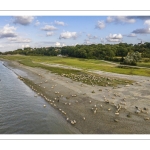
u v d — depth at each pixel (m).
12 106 36.94
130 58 99.19
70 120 30.73
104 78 60.56
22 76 73.19
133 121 29.73
